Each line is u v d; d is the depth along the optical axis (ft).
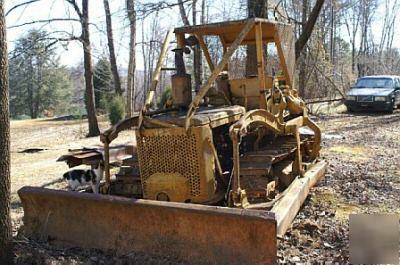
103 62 96.48
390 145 36.99
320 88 77.25
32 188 15.67
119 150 25.00
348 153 33.55
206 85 15.42
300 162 19.45
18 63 44.19
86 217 14.79
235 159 14.51
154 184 15.01
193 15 53.52
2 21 12.19
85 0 50.29
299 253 14.26
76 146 47.09
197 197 14.78
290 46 21.49
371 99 60.80
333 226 16.85
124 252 14.02
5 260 12.76
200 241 12.97
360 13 155.33
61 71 172.65
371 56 157.17
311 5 67.05
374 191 22.29
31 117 168.55
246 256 12.36
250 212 12.30
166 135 15.03
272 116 18.01
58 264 13.43
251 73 24.18
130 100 60.85
